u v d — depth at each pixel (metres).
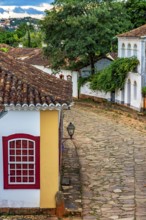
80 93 53.94
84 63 54.03
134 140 30.92
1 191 17.38
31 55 69.38
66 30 51.47
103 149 28.33
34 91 17.31
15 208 17.41
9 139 17.20
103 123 37.38
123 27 51.31
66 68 54.31
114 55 55.19
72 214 17.42
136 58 42.41
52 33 52.88
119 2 52.84
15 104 16.47
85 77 53.16
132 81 43.16
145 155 26.88
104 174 23.00
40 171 17.33
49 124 17.17
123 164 24.89
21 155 17.31
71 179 21.88
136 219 17.22
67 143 29.67
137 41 42.06
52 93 17.77
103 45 50.94
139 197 19.64
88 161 25.50
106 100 48.59
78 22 49.81
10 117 17.11
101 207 18.44
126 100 44.59
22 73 20.52
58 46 52.69
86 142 30.20
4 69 18.73
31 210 17.38
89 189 20.67
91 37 50.06
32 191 17.41
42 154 17.28
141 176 22.69
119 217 17.41
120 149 28.34
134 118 39.44
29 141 17.27
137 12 55.72
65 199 19.09
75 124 36.97
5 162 17.28
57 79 23.94
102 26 50.03
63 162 25.00
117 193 20.14
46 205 17.45
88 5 52.00
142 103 41.56
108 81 45.53
